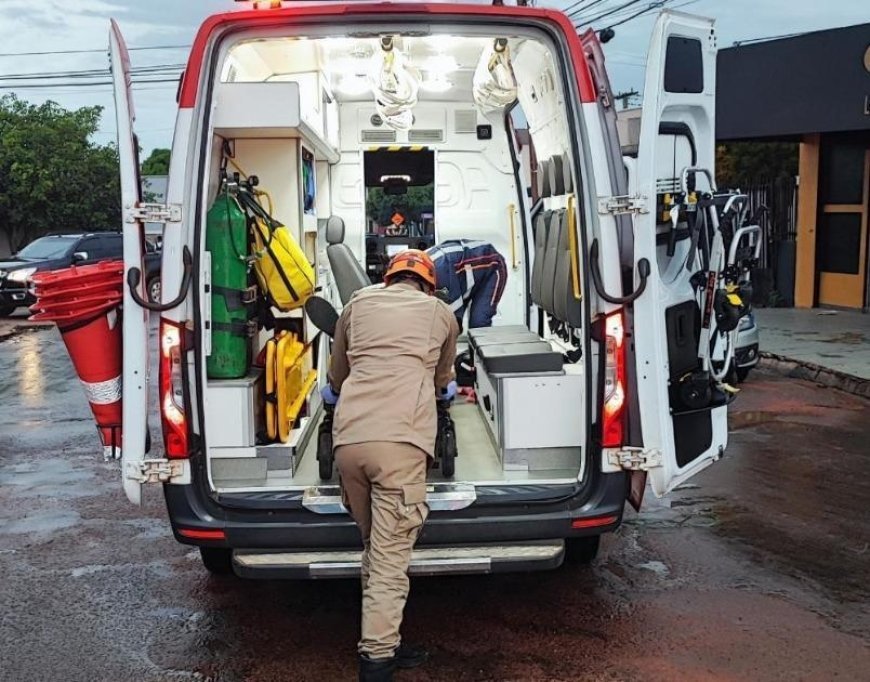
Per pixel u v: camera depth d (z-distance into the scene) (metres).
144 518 5.67
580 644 3.90
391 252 7.77
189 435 3.64
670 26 3.54
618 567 4.74
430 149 7.07
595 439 3.71
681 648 3.85
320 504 3.67
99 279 3.67
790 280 15.60
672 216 3.66
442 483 3.88
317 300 4.45
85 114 32.12
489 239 7.14
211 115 3.62
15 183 30.39
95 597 4.47
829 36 12.75
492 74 5.85
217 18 3.57
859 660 3.73
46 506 5.93
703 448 4.00
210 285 4.03
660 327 3.62
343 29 3.67
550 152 5.84
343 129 7.04
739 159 19.30
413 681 3.61
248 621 4.20
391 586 3.39
